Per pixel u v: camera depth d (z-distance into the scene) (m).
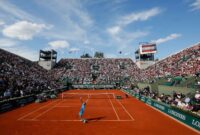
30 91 39.31
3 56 55.78
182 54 58.31
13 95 32.62
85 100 40.31
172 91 34.62
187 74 41.28
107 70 84.31
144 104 34.56
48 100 40.00
